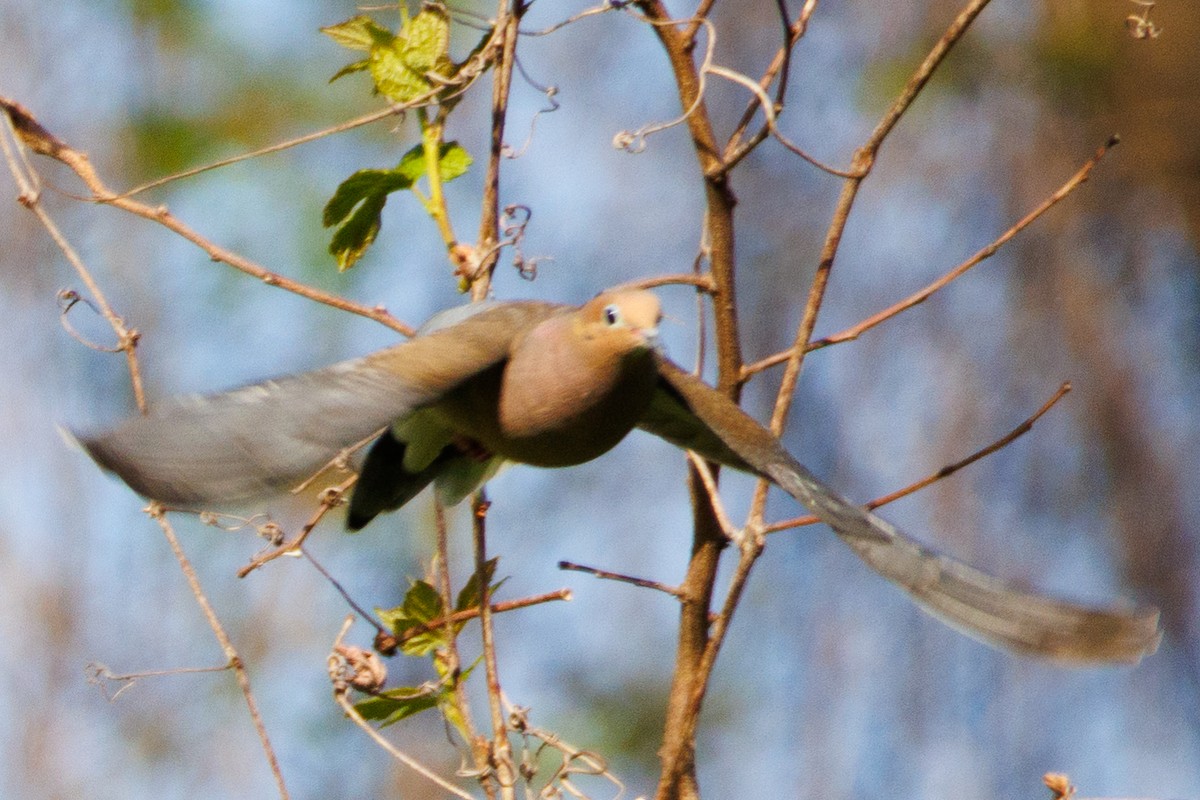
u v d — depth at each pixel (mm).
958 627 6102
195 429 5957
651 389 7598
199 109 14602
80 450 5809
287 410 6164
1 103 7566
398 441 7766
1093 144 15844
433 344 7059
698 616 7246
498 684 6805
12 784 13461
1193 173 15508
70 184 15000
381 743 6945
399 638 7250
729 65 16547
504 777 6645
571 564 7219
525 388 7586
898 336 16594
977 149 16234
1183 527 16297
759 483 6930
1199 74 15203
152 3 14781
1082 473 16484
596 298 7641
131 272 14828
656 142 16656
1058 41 15148
